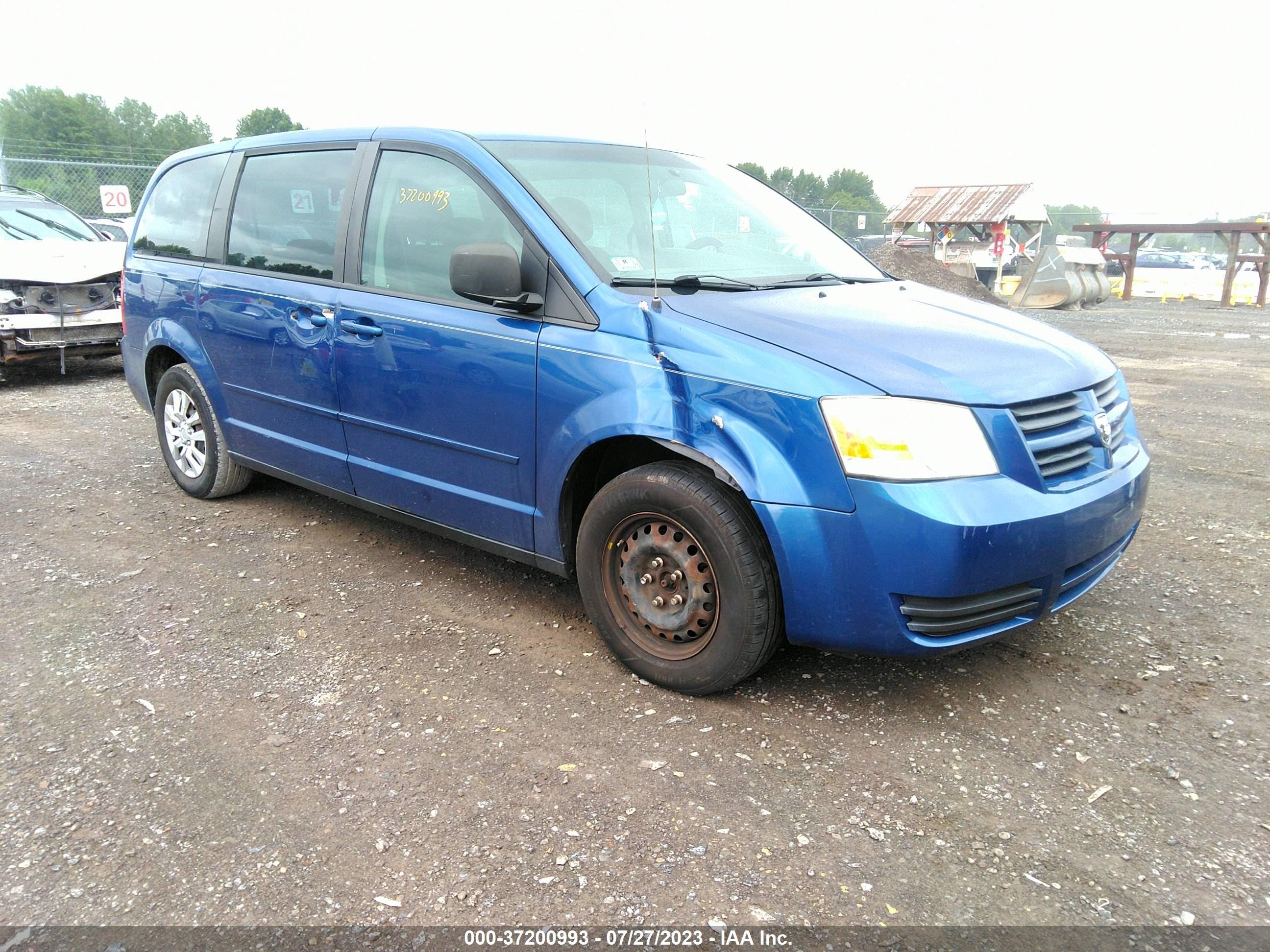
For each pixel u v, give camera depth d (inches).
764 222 155.1
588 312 118.0
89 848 88.1
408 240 140.5
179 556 165.9
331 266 151.4
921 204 936.9
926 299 137.2
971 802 96.0
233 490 194.1
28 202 382.0
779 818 93.3
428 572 159.8
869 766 102.3
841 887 83.6
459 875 84.9
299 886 83.4
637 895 82.4
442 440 135.6
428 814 93.6
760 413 103.4
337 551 169.2
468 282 119.2
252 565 162.2
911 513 96.3
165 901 81.6
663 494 110.7
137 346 199.9
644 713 113.5
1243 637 134.3
